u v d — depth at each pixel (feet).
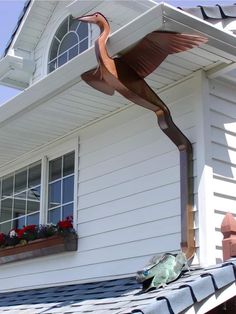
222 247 14.66
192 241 15.29
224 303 13.42
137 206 17.56
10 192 24.53
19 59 24.68
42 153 22.56
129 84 14.93
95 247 18.86
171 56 15.38
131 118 18.52
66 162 21.43
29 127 20.39
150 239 16.84
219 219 15.52
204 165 15.56
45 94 17.70
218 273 12.57
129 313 11.55
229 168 16.21
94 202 19.35
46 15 24.39
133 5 19.60
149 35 14.11
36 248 20.99
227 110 16.67
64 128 20.61
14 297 20.65
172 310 11.76
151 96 15.48
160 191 16.88
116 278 17.75
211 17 17.61
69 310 14.89
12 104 18.97
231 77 16.81
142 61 14.99
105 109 18.85
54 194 21.79
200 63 15.81
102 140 19.61
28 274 21.77
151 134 17.65
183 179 15.71
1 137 21.45
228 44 14.88
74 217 20.02
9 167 24.57
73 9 21.66
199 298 12.11
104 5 20.35
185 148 15.89
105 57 14.53
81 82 16.67
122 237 17.85
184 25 13.97
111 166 18.95
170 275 13.89
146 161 17.61
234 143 16.56
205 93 16.17
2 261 22.89
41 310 16.30
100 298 15.43
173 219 16.24
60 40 23.90
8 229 24.20
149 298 12.64
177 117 16.70
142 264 16.89
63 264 20.12
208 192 15.38
